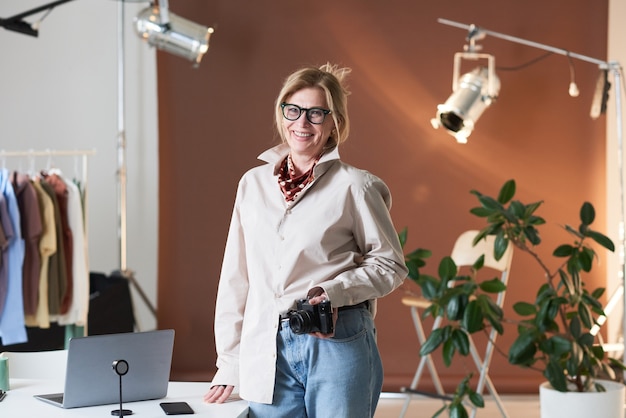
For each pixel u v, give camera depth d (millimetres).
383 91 6250
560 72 6117
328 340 2582
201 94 6383
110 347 2615
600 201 6102
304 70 2701
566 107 6121
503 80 6152
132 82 6648
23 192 5281
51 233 5324
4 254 5156
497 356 6133
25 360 3348
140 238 6664
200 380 6230
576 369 4281
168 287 6434
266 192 2768
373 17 6250
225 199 6379
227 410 2639
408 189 6238
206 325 6398
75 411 2566
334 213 2666
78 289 5461
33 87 6730
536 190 6152
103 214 6715
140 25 5918
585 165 6117
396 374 6168
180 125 6406
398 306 6215
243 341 2715
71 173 6711
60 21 6695
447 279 4473
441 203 6215
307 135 2670
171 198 6430
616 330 5988
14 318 5156
